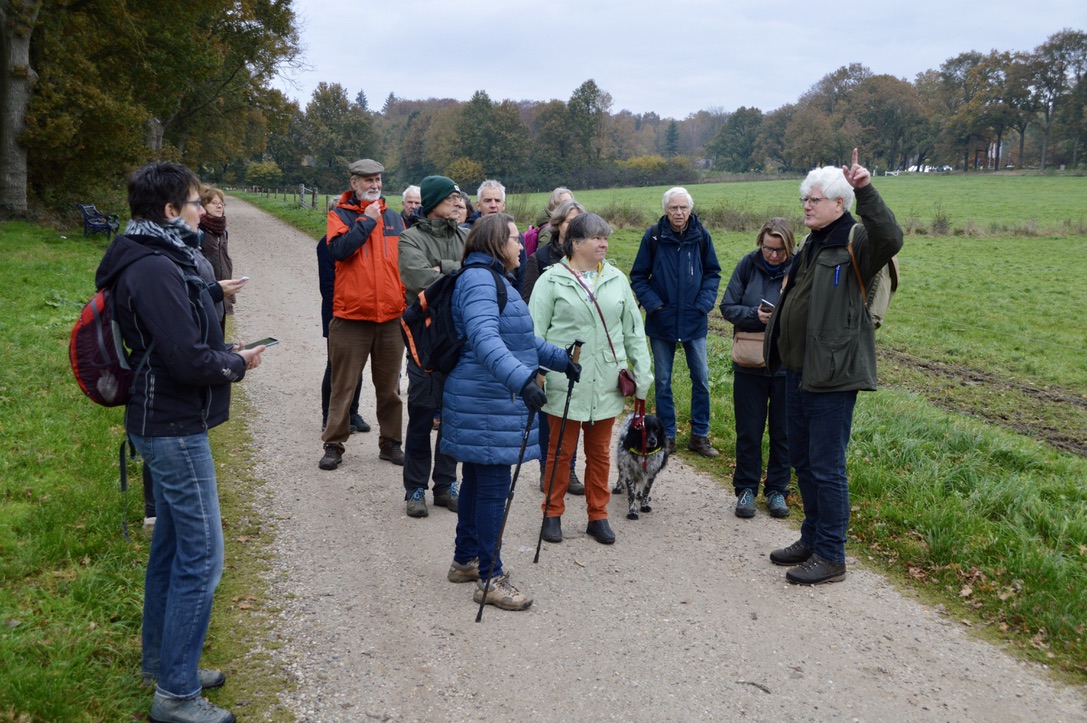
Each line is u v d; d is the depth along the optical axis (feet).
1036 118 393.09
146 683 10.98
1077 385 40.73
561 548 16.39
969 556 15.47
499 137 345.92
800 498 19.62
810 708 11.28
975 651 12.85
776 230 18.38
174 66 85.61
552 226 20.51
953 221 158.40
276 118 131.23
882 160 431.02
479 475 13.67
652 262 21.83
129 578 13.47
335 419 20.04
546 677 11.82
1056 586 14.08
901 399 29.76
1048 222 159.63
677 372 31.04
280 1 109.91
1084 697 11.69
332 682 11.50
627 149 432.66
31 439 19.30
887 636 13.26
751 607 14.14
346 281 19.43
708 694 11.53
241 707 10.82
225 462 20.21
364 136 323.98
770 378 18.19
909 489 18.48
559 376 16.05
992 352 47.96
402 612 13.53
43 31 71.92
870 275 14.19
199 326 9.89
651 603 14.17
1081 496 19.49
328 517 17.31
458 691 11.41
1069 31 366.43
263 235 89.76
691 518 18.25
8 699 10.11
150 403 9.68
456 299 13.37
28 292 39.04
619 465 18.37
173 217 9.82
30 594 12.68
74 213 76.89
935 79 459.73
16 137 68.54
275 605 13.56
